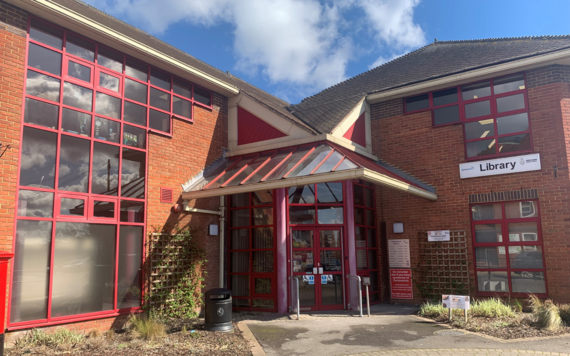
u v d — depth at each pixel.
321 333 8.21
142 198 9.87
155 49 10.19
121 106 9.69
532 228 10.69
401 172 12.81
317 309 10.78
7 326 7.24
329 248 11.11
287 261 10.82
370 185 12.98
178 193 10.80
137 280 9.54
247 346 7.27
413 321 9.25
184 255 10.54
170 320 9.84
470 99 11.96
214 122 12.40
